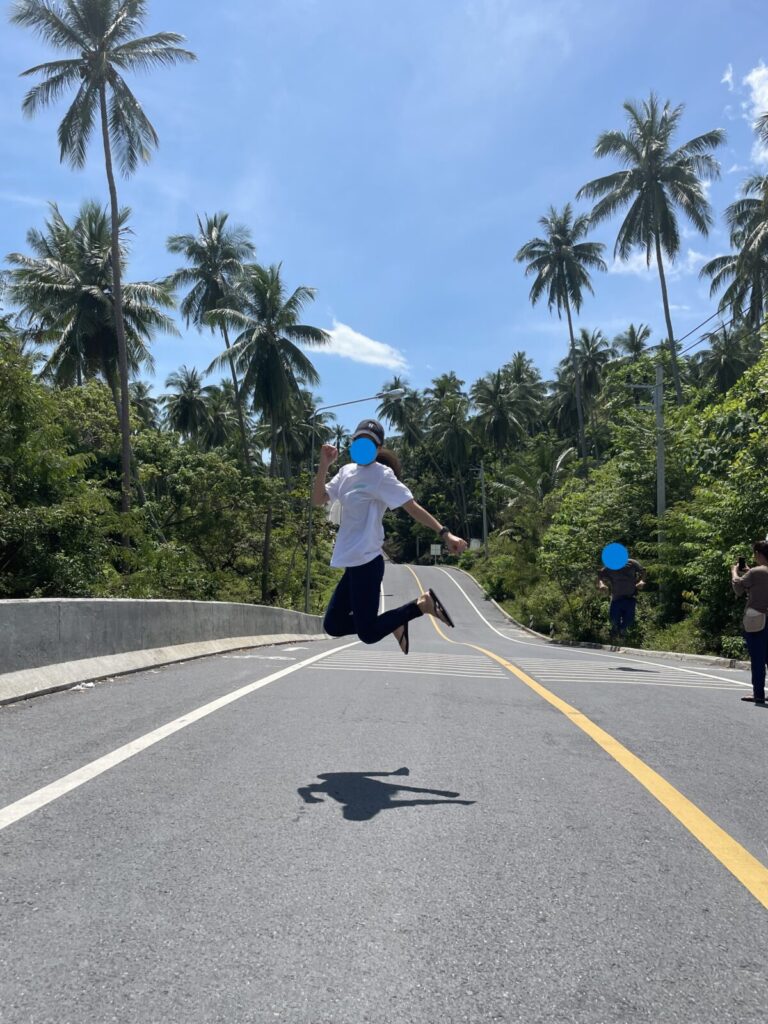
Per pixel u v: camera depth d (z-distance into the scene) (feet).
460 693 26.86
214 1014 7.39
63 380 126.72
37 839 11.64
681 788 15.23
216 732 18.93
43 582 71.51
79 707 22.12
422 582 243.19
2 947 8.52
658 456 89.45
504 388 271.69
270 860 11.07
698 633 71.77
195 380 244.01
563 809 13.69
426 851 11.57
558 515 117.08
